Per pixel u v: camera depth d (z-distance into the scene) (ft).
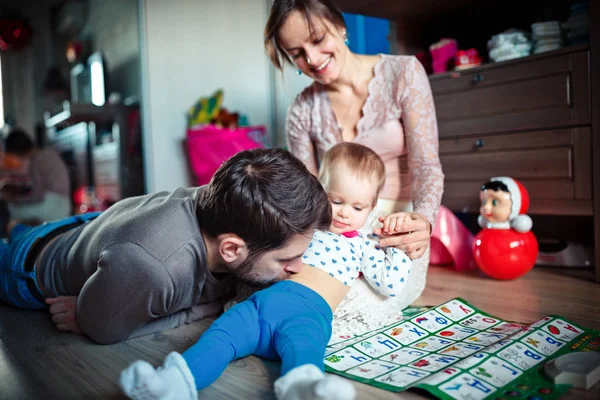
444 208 6.15
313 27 4.25
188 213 3.36
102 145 12.07
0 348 3.64
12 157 10.32
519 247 5.25
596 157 5.08
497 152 5.98
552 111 5.44
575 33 5.61
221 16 10.04
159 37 9.45
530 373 2.79
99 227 3.67
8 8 16.37
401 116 4.74
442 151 6.55
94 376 3.06
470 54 6.40
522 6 6.93
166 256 3.21
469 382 2.66
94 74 12.17
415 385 2.64
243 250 3.03
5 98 16.88
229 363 3.18
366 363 3.11
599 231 5.10
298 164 3.12
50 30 16.81
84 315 3.46
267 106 10.66
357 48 9.72
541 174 5.59
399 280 3.70
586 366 2.71
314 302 3.26
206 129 8.71
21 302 4.56
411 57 4.74
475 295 4.81
